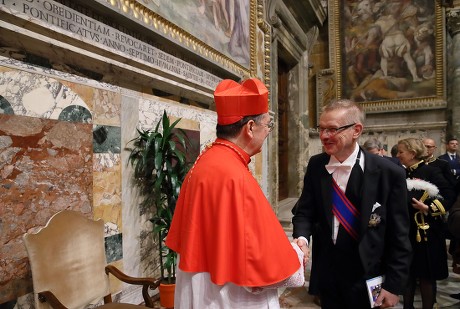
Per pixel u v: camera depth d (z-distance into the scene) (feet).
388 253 5.60
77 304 6.68
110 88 9.30
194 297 3.80
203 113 14.24
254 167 19.53
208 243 3.79
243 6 18.15
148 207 10.64
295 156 30.14
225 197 3.78
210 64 14.53
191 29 12.74
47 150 7.46
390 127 29.86
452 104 27.50
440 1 28.32
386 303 5.34
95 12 8.81
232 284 3.82
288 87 30.37
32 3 6.93
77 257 6.89
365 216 5.35
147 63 10.18
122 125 9.72
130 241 9.91
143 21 9.98
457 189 8.93
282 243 3.85
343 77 32.12
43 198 7.33
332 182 5.76
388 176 5.50
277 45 25.12
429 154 12.25
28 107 7.06
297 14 27.71
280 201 27.91
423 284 8.98
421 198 8.66
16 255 6.75
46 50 7.36
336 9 32.19
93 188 8.65
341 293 5.72
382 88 30.66
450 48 28.07
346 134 5.44
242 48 17.99
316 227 6.19
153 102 11.14
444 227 8.95
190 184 4.12
